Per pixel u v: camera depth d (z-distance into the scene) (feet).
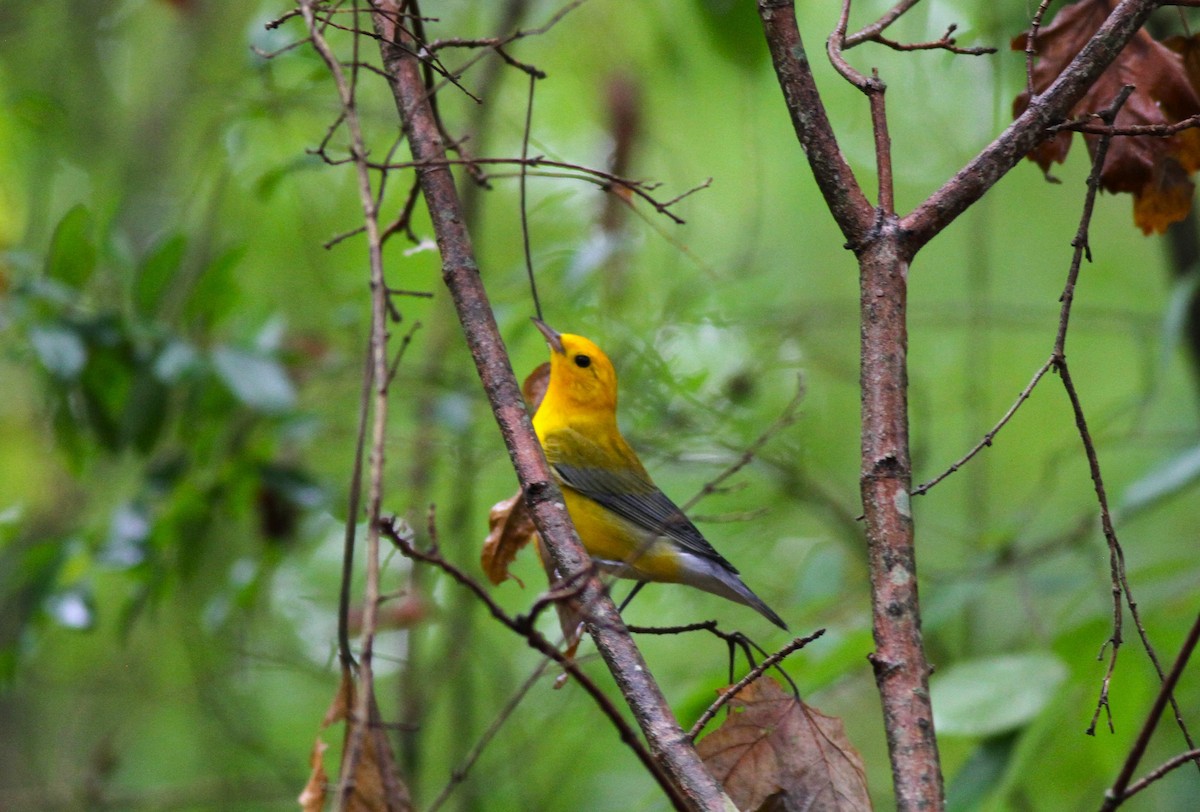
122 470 46.21
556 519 17.99
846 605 36.52
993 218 58.49
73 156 51.11
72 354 32.07
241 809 47.24
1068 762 38.32
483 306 19.63
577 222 48.39
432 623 39.42
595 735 45.21
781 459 41.37
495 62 44.06
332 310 43.73
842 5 18.21
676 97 50.57
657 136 49.55
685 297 41.55
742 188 53.93
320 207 46.70
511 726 43.37
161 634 49.52
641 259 46.03
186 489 35.32
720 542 44.19
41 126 44.93
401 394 41.27
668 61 47.03
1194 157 22.17
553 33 48.03
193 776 49.80
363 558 37.22
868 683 48.32
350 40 44.68
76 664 49.21
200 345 35.24
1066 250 58.03
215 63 51.57
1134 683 28.58
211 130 40.19
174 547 36.29
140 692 45.50
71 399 34.81
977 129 48.55
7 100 44.93
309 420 37.60
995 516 54.49
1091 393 57.00
